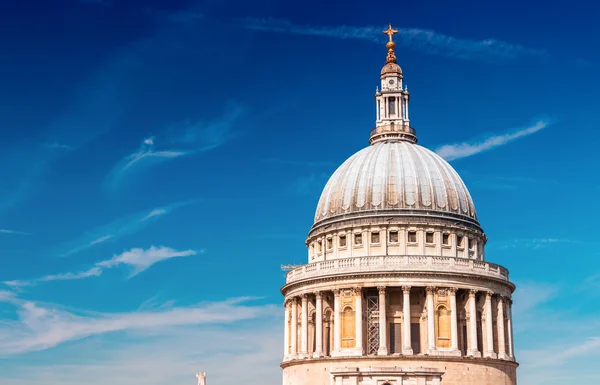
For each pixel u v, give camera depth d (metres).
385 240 129.62
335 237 133.88
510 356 129.38
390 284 123.25
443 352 120.88
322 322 126.94
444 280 124.00
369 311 124.88
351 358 120.31
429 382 107.44
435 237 130.25
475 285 125.75
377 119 147.50
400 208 131.25
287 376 130.50
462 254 131.88
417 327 124.56
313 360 124.19
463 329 125.06
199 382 135.88
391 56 149.88
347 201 135.25
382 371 107.62
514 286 133.88
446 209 133.00
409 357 119.00
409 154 138.75
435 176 136.12
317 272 128.62
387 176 134.88
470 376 120.56
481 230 137.00
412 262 124.38
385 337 121.56
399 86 147.38
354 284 124.69
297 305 133.00
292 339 132.00
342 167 143.50
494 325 128.62
